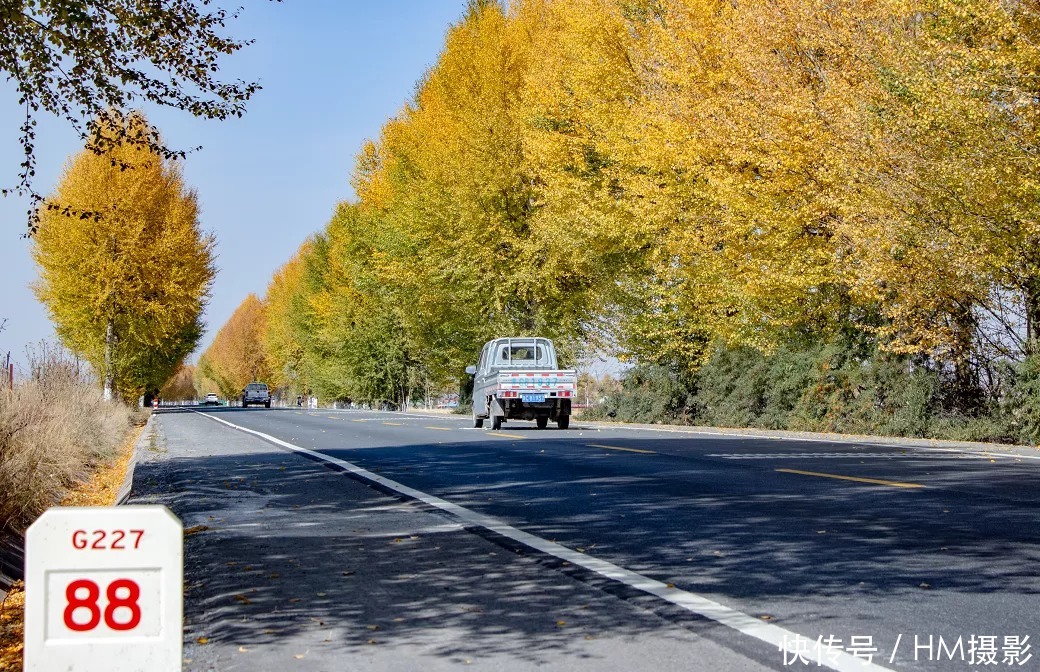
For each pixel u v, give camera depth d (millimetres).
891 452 15297
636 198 26906
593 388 33938
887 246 18000
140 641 2344
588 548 7223
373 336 55969
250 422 32406
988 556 6570
